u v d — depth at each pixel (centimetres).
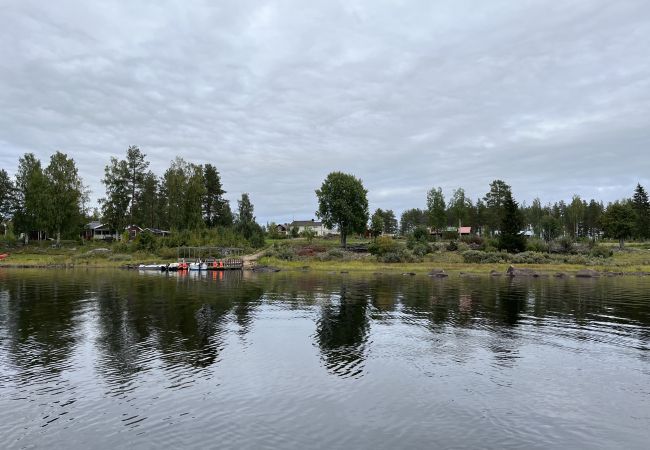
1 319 2730
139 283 4962
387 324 2653
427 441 1184
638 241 12850
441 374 1731
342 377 1691
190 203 10750
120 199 10525
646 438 1212
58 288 4384
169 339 2250
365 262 7856
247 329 2498
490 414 1360
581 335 2372
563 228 13425
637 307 3284
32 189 9650
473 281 5266
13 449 1136
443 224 10956
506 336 2352
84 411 1368
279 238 13512
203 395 1501
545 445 1169
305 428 1259
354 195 10169
